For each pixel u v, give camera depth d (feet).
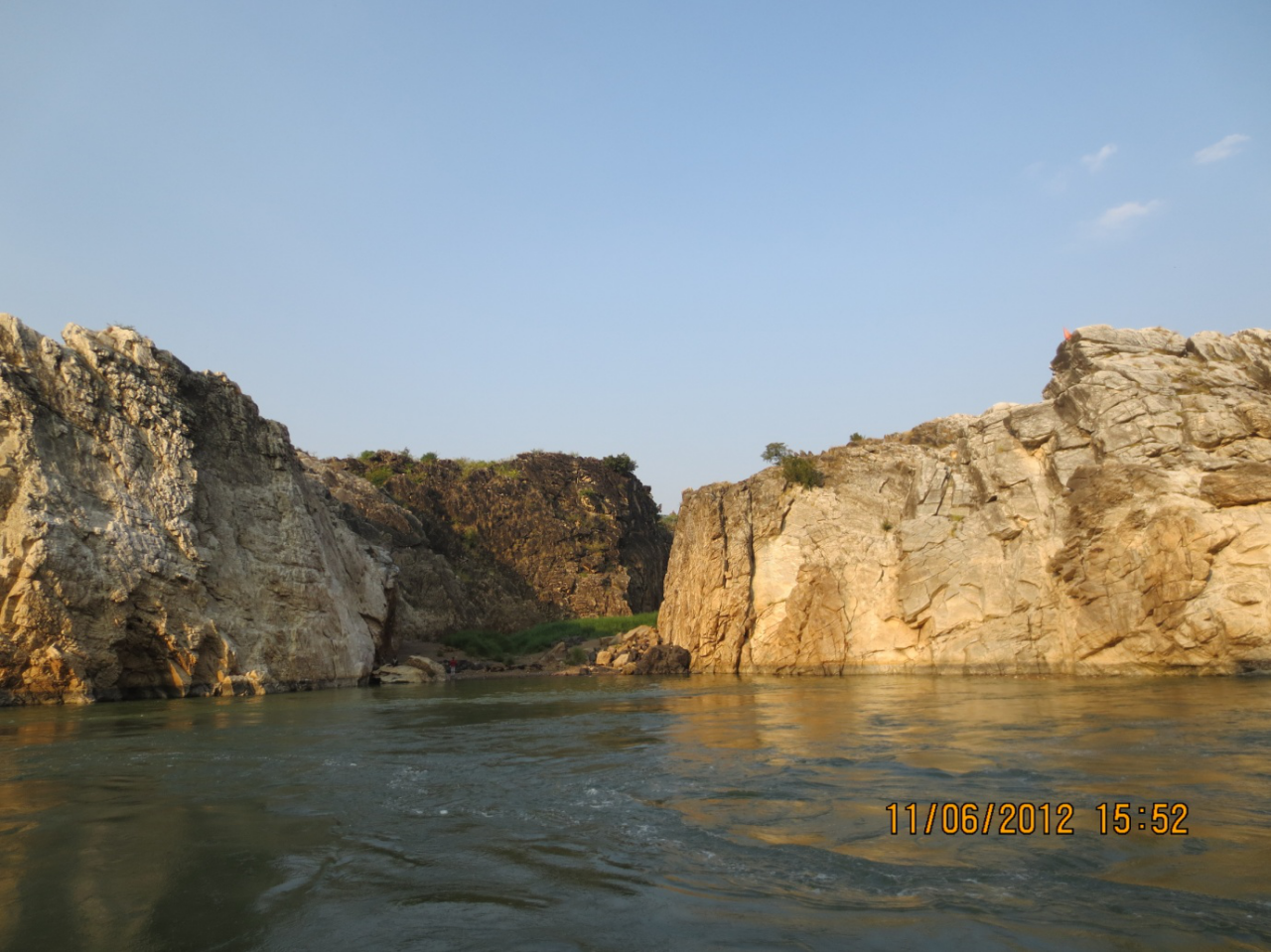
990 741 60.44
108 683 109.70
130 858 35.65
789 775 50.62
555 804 44.78
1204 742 56.54
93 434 118.01
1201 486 117.91
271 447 147.13
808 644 153.28
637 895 30.48
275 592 135.33
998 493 140.05
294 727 78.89
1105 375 131.64
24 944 26.84
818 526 162.81
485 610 242.37
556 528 284.82
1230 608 110.42
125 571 111.14
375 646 164.86
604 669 178.29
